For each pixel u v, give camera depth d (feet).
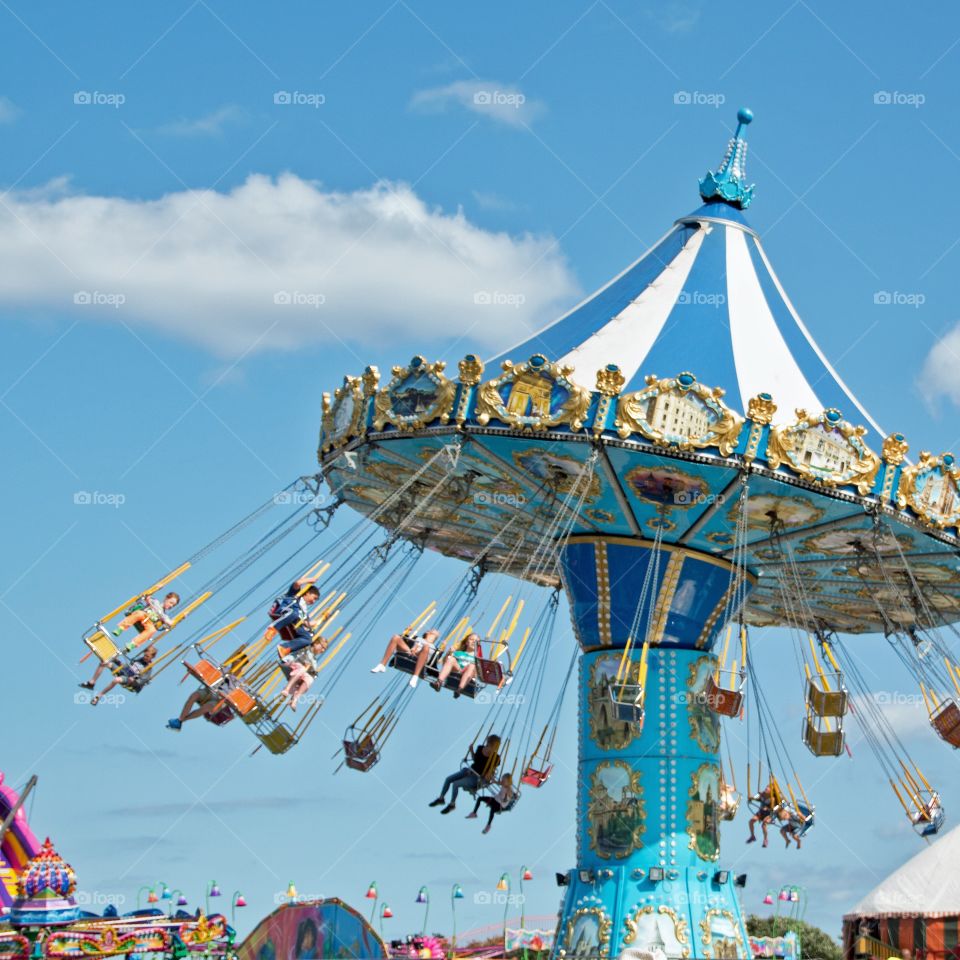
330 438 92.73
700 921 87.66
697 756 90.89
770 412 82.48
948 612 104.22
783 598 104.53
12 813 75.05
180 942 75.92
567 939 88.84
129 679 85.35
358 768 90.22
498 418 83.20
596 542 92.07
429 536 102.83
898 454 84.94
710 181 101.24
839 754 86.74
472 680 85.40
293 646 84.84
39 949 71.56
